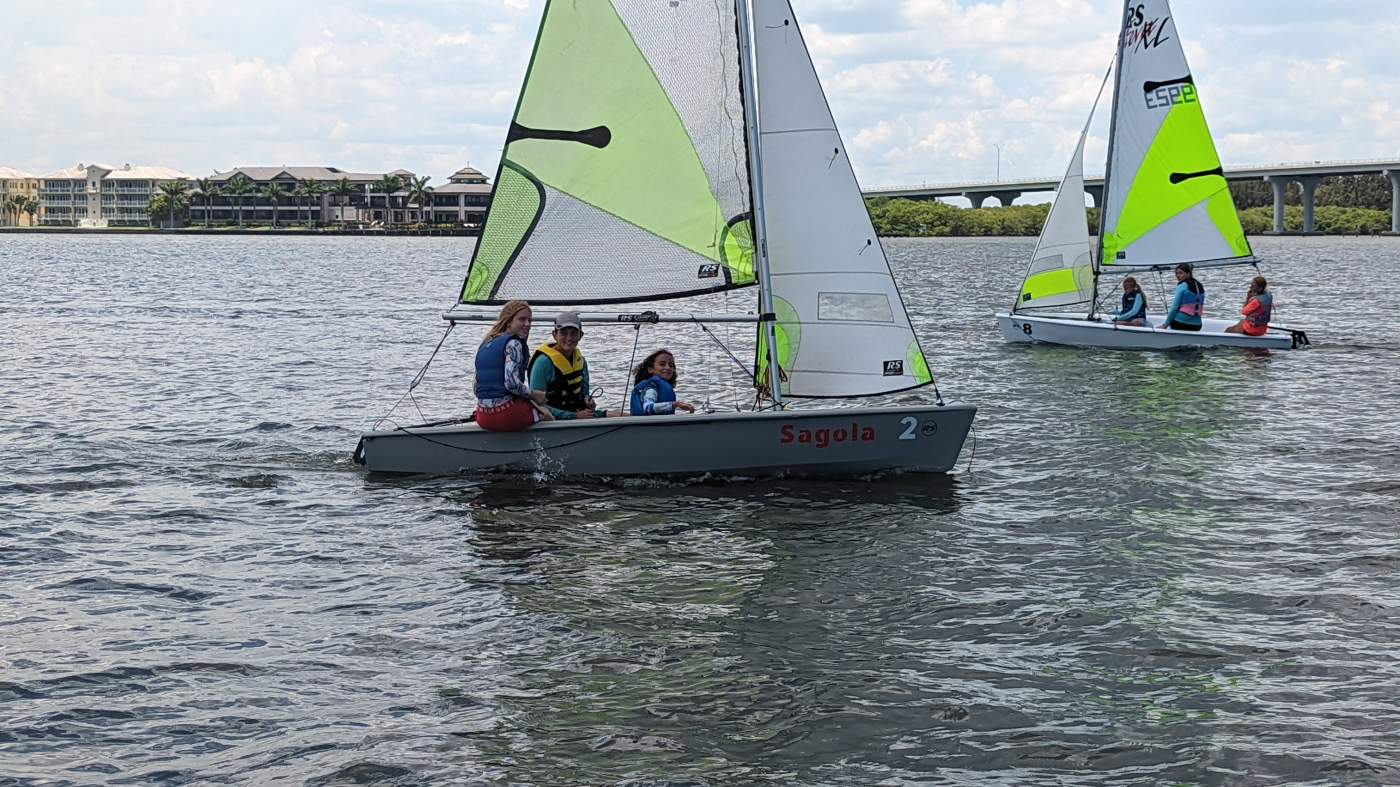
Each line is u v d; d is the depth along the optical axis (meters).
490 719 8.45
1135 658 9.51
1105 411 20.30
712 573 11.50
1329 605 10.65
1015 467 15.91
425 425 15.28
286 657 9.48
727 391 23.53
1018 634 10.01
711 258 14.90
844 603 10.72
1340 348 29.45
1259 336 28.70
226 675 9.13
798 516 13.39
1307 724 8.38
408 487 14.61
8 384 23.30
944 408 14.83
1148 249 31.30
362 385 23.80
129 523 13.11
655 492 14.32
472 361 28.27
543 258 15.22
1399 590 11.02
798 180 14.91
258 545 12.34
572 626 10.14
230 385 23.50
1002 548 12.32
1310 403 21.12
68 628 10.05
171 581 11.23
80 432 18.22
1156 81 30.84
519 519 13.23
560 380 15.21
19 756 7.88
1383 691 8.88
